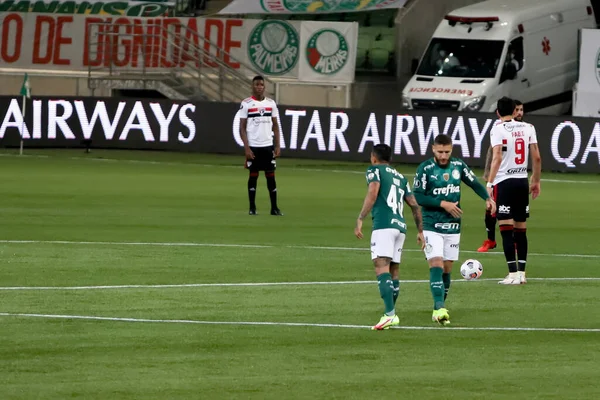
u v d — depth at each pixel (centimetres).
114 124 11994
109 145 11994
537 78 13200
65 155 11706
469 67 12938
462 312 4372
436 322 4153
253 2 14175
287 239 6406
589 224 7444
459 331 4000
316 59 13538
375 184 4000
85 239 6219
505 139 5116
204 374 3322
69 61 13850
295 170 11006
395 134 11438
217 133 11900
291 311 4319
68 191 8662
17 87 13912
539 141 11131
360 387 3191
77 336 3806
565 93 13512
